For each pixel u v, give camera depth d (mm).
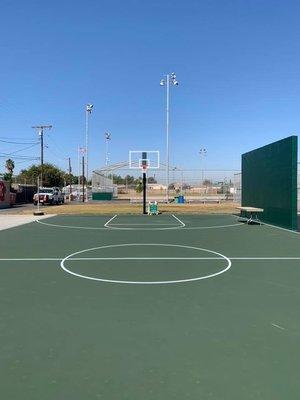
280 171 18672
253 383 3744
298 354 4395
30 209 34812
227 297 6656
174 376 3885
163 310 5930
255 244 12914
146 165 28547
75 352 4441
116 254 10938
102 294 6840
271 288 7258
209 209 33375
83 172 63906
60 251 11469
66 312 5844
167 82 42312
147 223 20734
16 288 7254
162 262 9773
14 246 12477
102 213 28516
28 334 4980
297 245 12688
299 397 3502
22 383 3764
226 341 4750
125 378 3850
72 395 3547
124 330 5109
